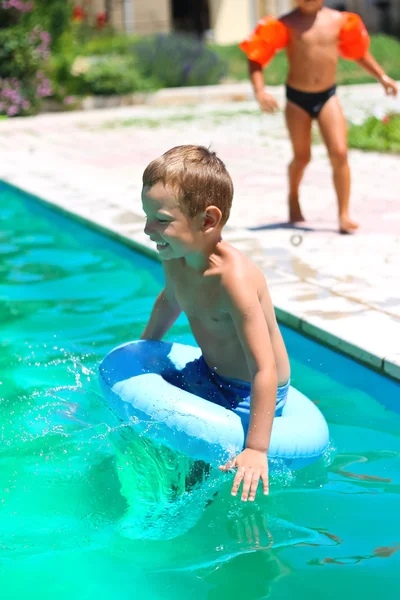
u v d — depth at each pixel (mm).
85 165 9422
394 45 21781
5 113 15516
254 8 23828
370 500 2631
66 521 2527
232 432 2721
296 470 2799
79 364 3855
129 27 22594
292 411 3004
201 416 2750
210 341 2967
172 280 2943
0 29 15711
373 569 2238
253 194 7457
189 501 2633
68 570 2283
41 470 2834
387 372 3480
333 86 5805
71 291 5117
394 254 5184
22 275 5516
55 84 16359
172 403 2805
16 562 2330
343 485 2730
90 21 22188
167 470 2781
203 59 18422
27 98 15680
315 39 5656
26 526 2514
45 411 3291
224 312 2783
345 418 3281
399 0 25844
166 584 2207
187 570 2270
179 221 2645
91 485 2721
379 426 3203
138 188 7812
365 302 4238
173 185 2613
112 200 7258
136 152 10383
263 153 9945
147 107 16391
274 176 8336
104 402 3332
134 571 2275
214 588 2178
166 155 2699
